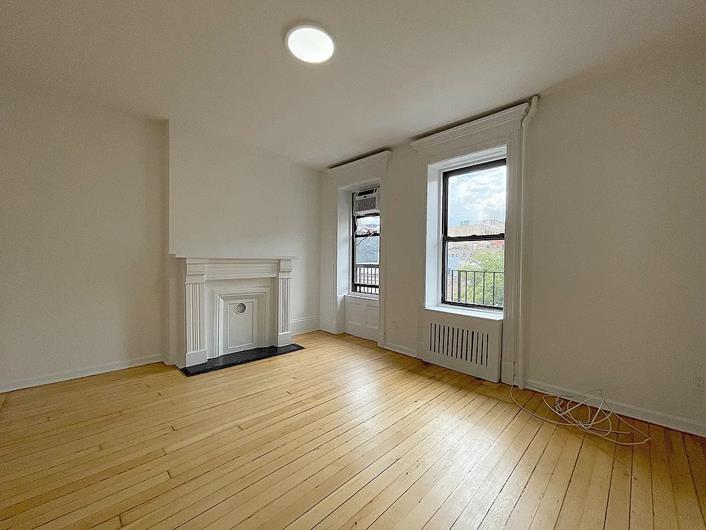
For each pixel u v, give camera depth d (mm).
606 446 1798
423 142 3225
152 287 3072
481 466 1623
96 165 2732
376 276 4230
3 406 2182
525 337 2602
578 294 2332
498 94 2465
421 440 1850
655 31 1755
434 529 1239
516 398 2416
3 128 2340
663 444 1811
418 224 3395
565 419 2096
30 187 2449
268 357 3371
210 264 3141
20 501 1346
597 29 1750
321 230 4555
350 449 1756
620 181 2141
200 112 2840
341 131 3221
